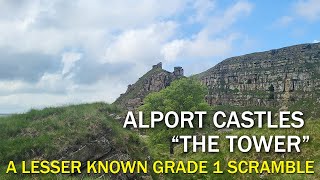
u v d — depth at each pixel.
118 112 30.19
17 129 23.64
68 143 22.94
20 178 20.03
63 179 20.62
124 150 25.23
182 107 55.31
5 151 21.41
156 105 58.09
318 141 33.09
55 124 24.39
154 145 48.66
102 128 25.41
